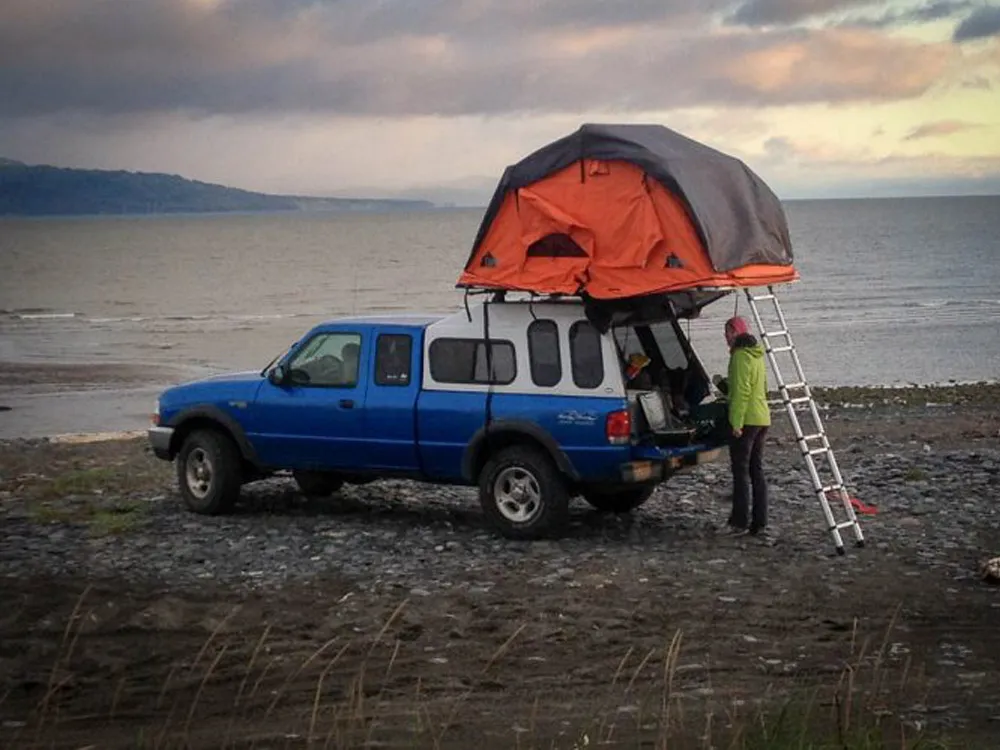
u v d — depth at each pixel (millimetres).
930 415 25766
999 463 16875
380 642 8734
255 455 13383
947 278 81250
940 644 8672
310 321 59250
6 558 11664
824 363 41500
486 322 12125
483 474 12234
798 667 8141
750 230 11789
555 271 11656
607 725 7004
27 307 70188
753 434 12297
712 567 10969
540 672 8078
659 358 12445
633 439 11555
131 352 46031
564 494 11961
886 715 7094
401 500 14742
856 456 18672
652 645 8656
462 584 10367
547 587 10258
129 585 10523
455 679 7918
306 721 7141
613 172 11508
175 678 7965
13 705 7496
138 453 21781
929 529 12688
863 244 133625
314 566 11164
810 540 12195
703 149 12062
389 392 12586
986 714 7109
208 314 64125
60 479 17250
